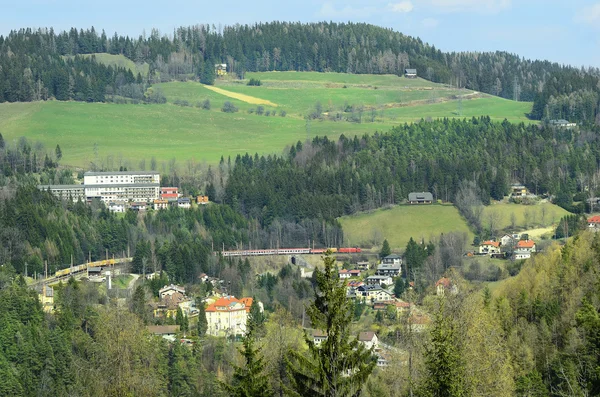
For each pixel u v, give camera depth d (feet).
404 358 653.30
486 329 589.32
